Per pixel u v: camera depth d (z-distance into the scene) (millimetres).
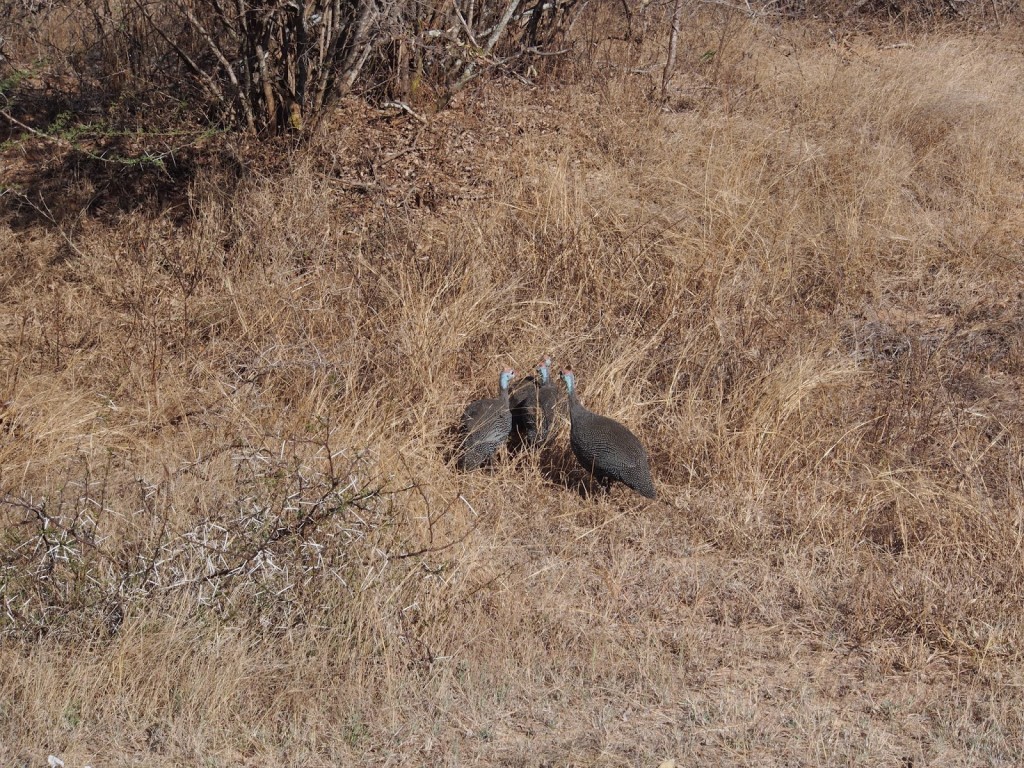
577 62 28719
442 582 12875
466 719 11188
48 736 10422
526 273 20250
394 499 13781
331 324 18875
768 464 16531
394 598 12539
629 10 31297
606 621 13102
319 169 23750
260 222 21328
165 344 18859
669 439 17000
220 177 23016
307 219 21609
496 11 28031
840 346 19688
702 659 12453
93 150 24875
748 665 12461
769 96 28016
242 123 24328
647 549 14906
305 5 22734
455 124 25578
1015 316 20734
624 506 16094
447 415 17078
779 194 23422
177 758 10359
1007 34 34875
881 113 26703
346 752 10570
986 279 21891
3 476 14883
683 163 23812
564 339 18938
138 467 15211
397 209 22484
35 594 11977
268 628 12102
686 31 31750
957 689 12016
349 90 25047
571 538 15102
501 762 10539
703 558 14820
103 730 10680
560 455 17234
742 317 19422
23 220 23375
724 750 10773
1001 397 18531
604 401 17531
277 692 11336
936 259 22453
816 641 12977
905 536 14719
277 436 14516
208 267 20891
